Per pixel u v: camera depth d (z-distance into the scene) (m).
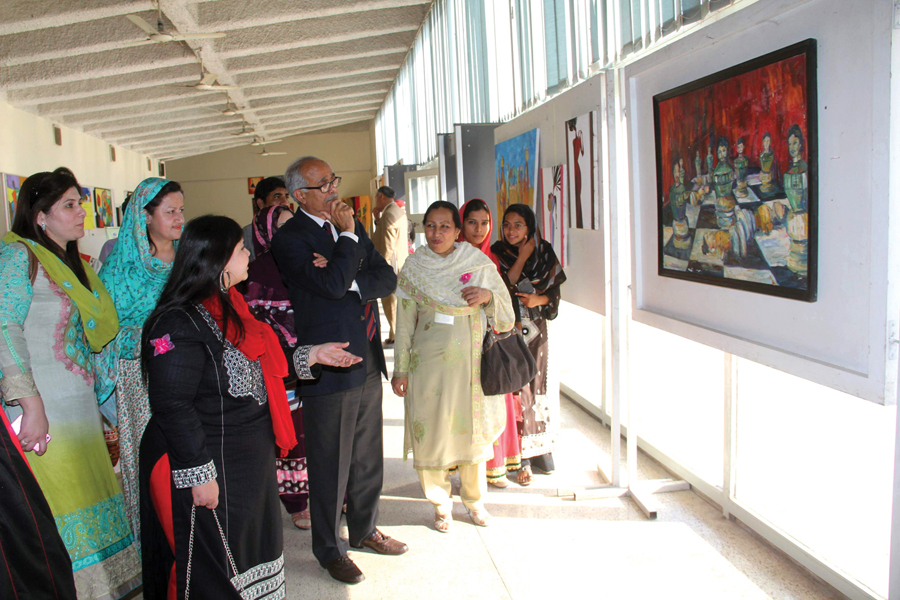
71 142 9.05
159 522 1.83
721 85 2.14
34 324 2.18
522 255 3.26
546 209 3.77
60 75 6.89
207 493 1.76
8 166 6.98
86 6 5.46
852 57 1.60
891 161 1.51
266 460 1.93
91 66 7.00
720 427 2.99
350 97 13.79
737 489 2.84
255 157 19.89
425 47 9.51
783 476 2.53
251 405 1.88
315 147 20.09
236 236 1.85
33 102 7.32
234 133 13.99
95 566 2.31
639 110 2.77
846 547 2.22
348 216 2.47
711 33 2.16
